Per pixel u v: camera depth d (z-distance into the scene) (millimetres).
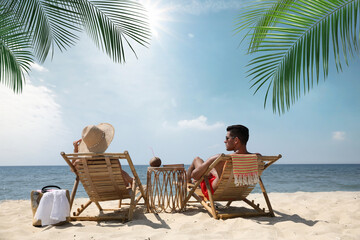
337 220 3367
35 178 27781
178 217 3408
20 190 14258
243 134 3410
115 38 4094
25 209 4375
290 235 2580
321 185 16047
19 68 4371
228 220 3143
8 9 3746
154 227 2959
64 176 32594
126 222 3174
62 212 3033
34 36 4117
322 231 2695
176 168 3791
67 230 2812
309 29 2068
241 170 3064
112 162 3191
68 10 3949
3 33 3898
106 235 2586
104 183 3307
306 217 3494
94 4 3945
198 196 3830
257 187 14250
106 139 3584
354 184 16828
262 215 3473
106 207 4641
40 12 3965
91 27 4102
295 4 2033
